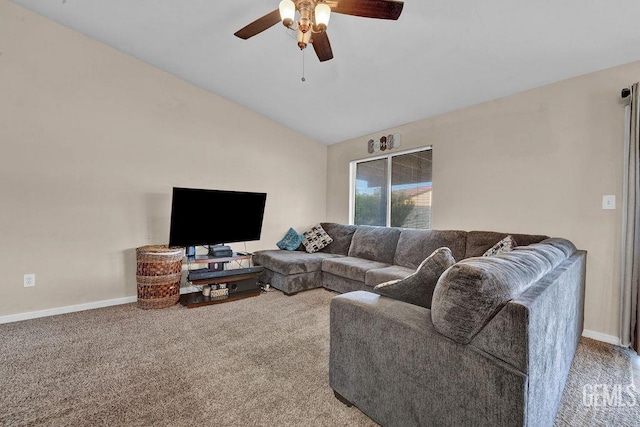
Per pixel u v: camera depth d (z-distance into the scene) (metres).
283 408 1.54
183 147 3.71
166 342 2.30
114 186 3.23
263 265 4.03
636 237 2.16
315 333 2.49
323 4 1.66
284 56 2.97
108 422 1.42
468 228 3.26
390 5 1.69
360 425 1.42
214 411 1.51
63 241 2.95
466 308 1.04
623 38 2.06
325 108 3.93
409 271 3.06
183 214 3.22
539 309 1.06
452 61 2.57
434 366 1.17
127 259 3.30
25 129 2.76
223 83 3.69
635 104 2.15
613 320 2.35
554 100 2.65
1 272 2.67
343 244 4.30
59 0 2.60
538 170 2.74
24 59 2.76
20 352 2.11
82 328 2.55
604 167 2.39
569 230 2.56
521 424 0.95
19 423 1.41
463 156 3.31
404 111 3.61
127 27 2.87
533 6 1.89
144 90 3.42
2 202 2.67
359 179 4.79
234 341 2.33
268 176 4.51
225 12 2.54
